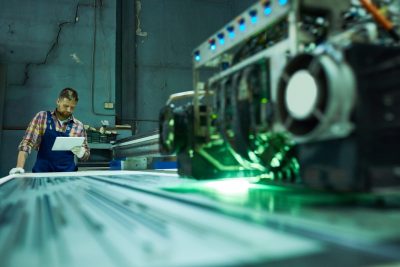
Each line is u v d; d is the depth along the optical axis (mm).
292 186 972
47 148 3016
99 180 1689
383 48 637
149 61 5949
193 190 1062
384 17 809
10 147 4621
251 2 6102
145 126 5812
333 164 656
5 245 460
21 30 4906
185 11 6262
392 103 635
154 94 5910
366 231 478
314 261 380
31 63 4887
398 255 391
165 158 3256
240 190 1033
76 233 520
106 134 4625
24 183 1547
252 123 896
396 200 687
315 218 572
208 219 604
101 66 5191
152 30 6023
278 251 410
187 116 1250
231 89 1003
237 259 385
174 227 545
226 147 1192
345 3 827
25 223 598
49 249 438
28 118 4777
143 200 870
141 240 472
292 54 781
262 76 882
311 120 691
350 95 599
